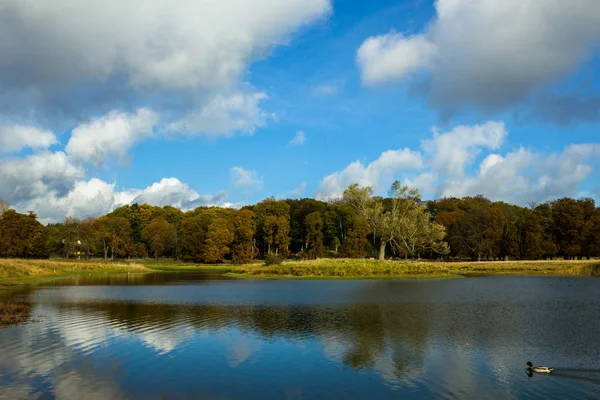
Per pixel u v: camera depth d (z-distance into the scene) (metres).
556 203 109.44
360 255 109.75
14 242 105.75
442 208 140.88
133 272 80.12
